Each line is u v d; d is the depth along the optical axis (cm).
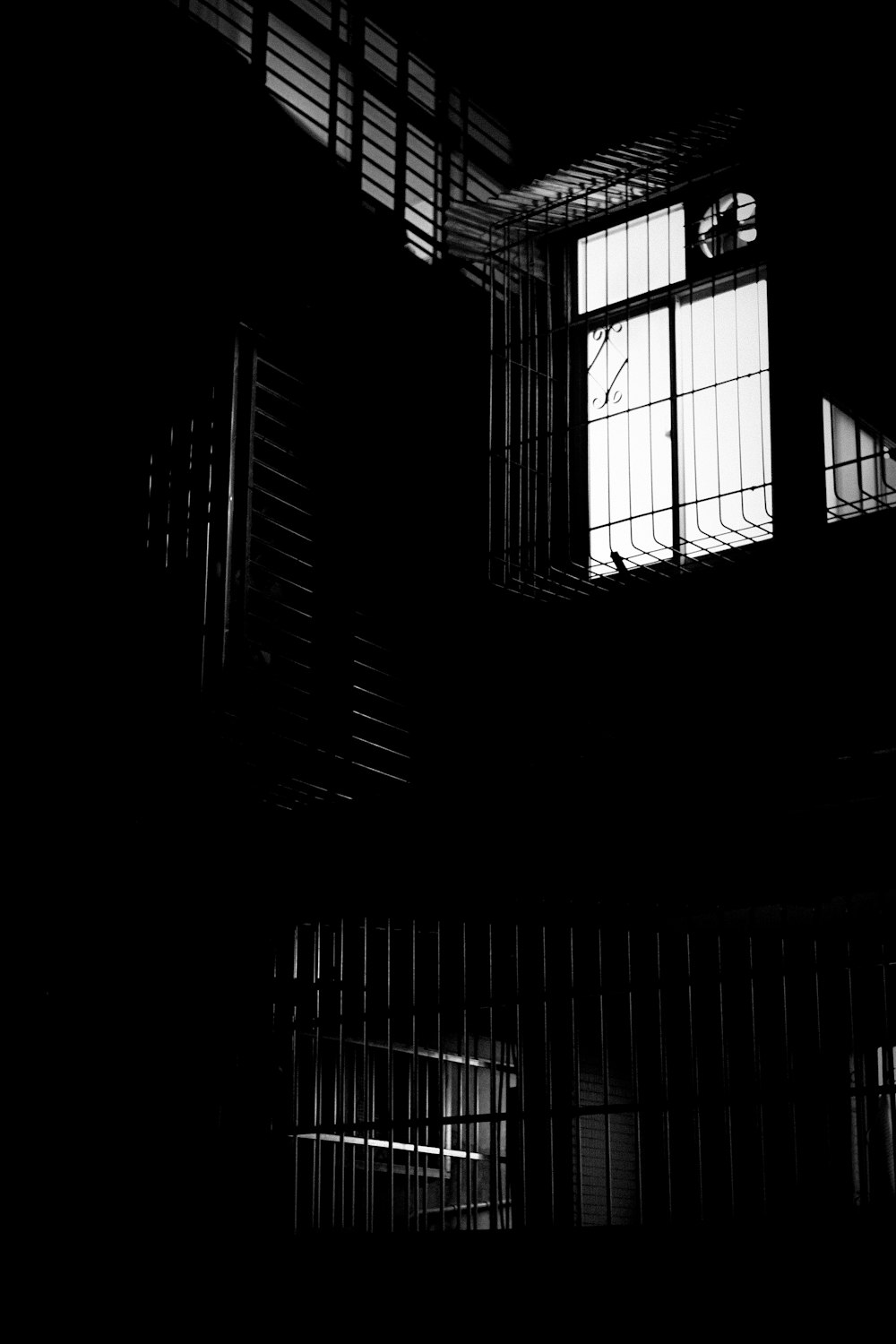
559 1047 433
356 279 655
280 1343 385
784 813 427
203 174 596
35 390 521
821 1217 332
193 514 517
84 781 477
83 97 562
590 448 679
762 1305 330
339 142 670
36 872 462
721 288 660
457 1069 561
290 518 611
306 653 599
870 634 575
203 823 495
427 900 466
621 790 452
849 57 650
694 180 661
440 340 692
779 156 649
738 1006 490
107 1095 448
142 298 560
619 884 443
